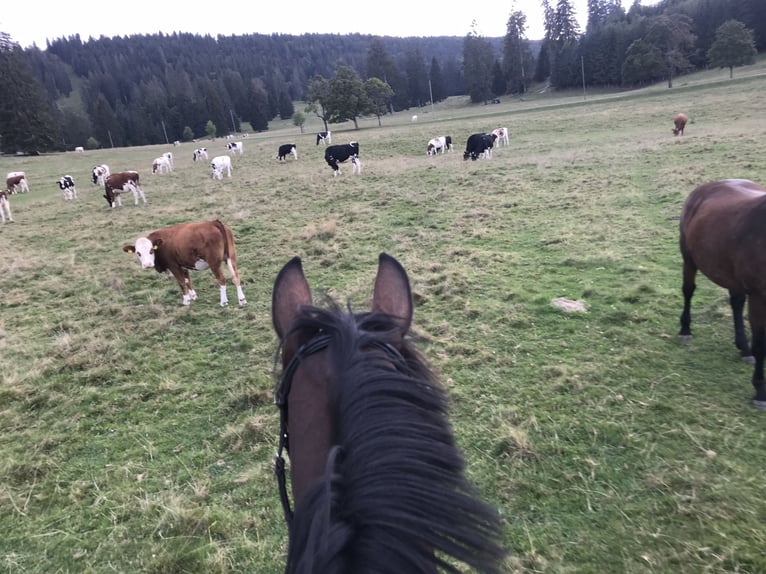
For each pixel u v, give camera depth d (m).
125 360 5.93
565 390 4.54
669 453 3.64
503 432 3.98
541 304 6.39
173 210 15.05
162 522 3.38
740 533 2.93
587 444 3.84
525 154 21.97
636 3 114.94
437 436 1.25
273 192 16.61
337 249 9.47
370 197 14.45
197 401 4.96
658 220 9.58
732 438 3.72
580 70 78.56
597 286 6.80
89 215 16.16
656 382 4.52
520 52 92.56
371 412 1.21
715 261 4.20
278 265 9.07
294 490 1.42
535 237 9.37
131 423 4.69
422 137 33.72
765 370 4.49
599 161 16.38
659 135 22.42
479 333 5.78
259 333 6.40
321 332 1.67
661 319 5.70
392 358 1.47
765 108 26.53
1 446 4.44
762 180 10.80
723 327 5.36
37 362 5.99
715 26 70.56
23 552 3.29
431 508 1.04
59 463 4.18
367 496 1.03
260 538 3.21
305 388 1.52
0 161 42.81
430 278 7.48
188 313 7.20
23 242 12.80
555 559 2.88
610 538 3.00
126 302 7.96
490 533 1.13
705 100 34.59
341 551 0.93
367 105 59.22
